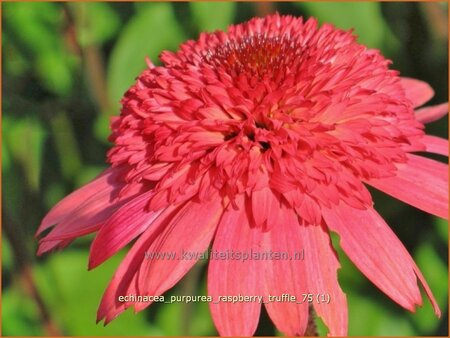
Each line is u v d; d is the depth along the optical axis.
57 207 0.13
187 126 0.12
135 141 0.12
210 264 0.11
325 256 0.11
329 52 0.13
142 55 0.18
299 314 0.11
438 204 0.12
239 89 0.12
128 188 0.12
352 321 0.18
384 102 0.12
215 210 0.11
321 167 0.11
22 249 0.18
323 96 0.12
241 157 0.11
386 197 0.18
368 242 0.11
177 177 0.12
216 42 0.14
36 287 0.18
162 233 0.11
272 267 0.11
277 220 0.11
